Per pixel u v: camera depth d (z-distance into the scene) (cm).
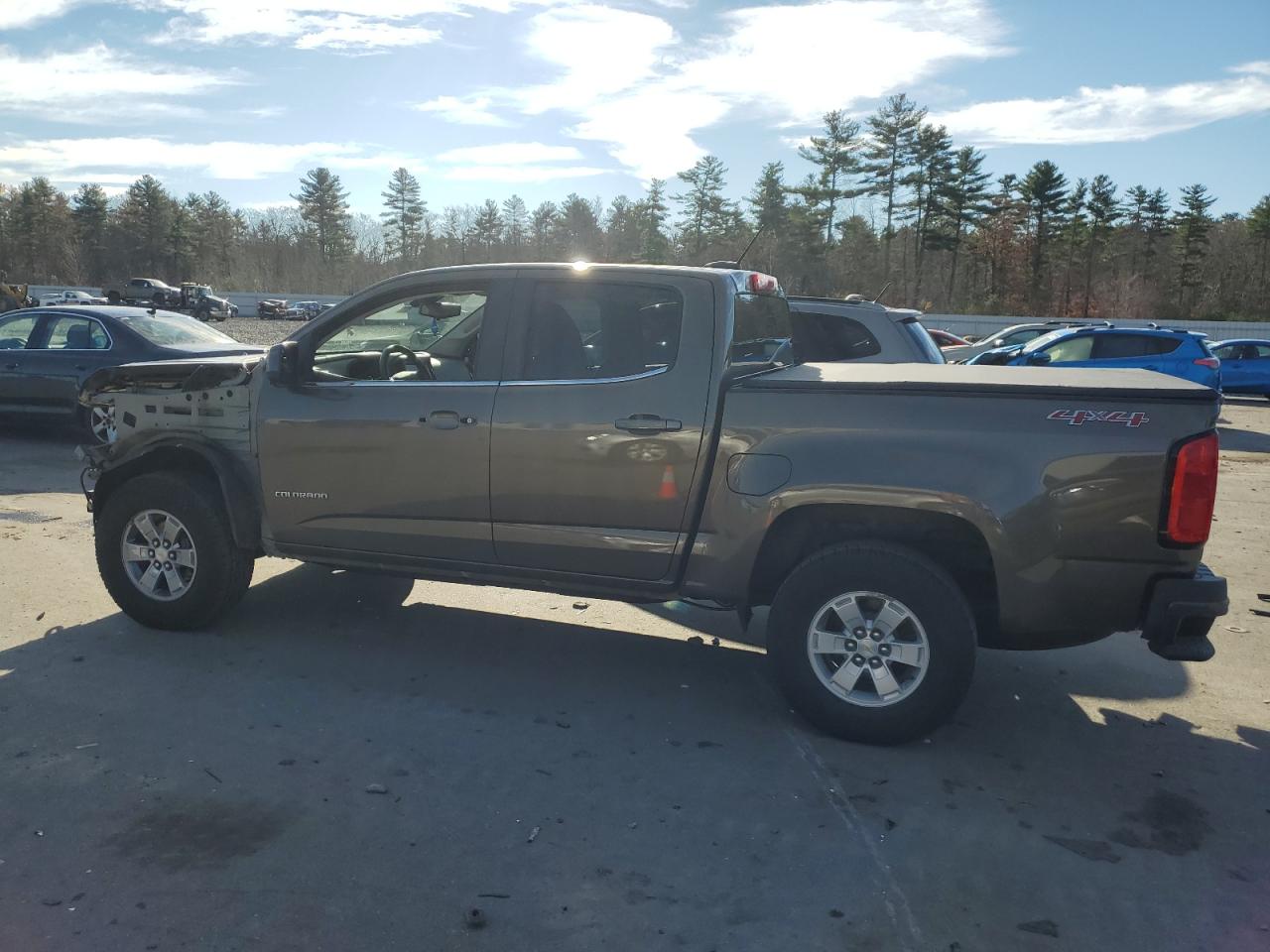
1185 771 409
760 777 389
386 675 485
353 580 647
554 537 457
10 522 770
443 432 465
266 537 514
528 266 471
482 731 424
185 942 277
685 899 305
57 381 1099
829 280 7131
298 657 504
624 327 451
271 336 4197
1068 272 7431
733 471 425
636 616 599
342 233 10475
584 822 350
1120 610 391
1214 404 380
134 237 10538
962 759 413
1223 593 382
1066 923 300
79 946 274
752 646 553
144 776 373
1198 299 7688
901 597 405
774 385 421
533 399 454
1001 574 394
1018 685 505
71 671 474
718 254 7600
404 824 345
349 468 486
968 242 7456
